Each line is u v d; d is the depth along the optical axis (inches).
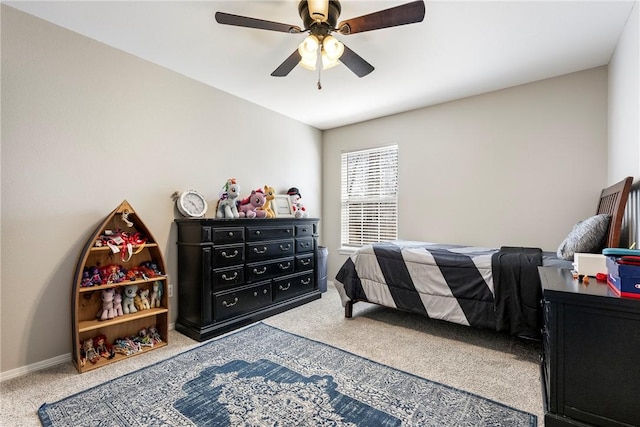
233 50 96.1
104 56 92.5
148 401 65.7
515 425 57.7
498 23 80.4
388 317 122.1
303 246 142.5
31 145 79.2
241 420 59.4
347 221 177.3
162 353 89.8
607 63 102.7
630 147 77.5
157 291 99.3
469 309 94.3
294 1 73.0
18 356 77.3
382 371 78.5
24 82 77.9
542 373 70.9
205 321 101.3
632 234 78.0
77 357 79.0
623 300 44.4
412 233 149.3
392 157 159.8
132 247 90.1
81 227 87.9
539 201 116.3
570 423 48.4
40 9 76.4
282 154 156.9
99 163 91.6
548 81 114.3
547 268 70.7
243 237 114.6
